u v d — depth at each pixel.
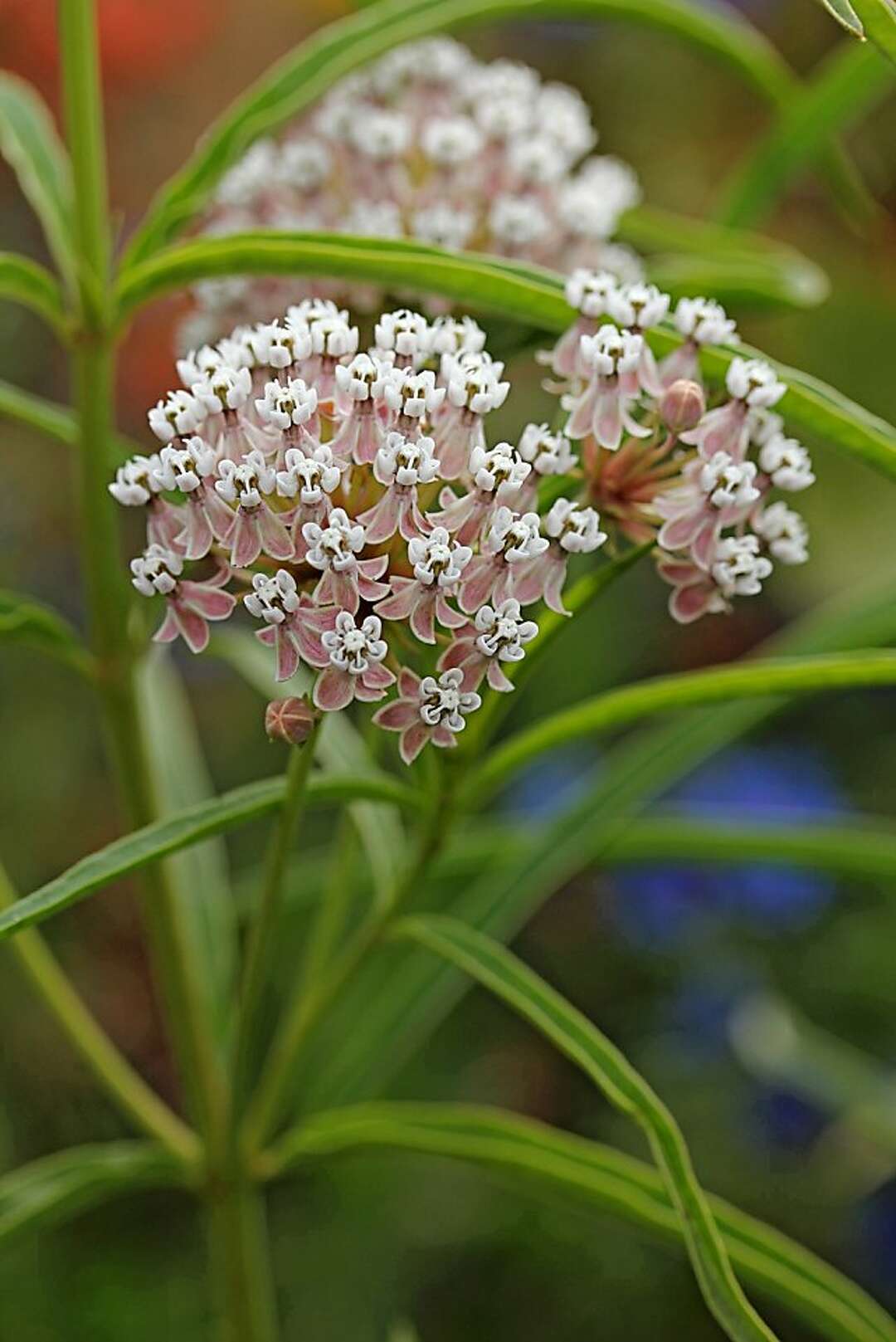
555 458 0.31
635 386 0.31
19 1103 0.61
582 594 0.31
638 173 0.71
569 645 0.64
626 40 0.70
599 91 0.71
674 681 0.32
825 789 0.61
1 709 0.66
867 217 0.41
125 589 0.34
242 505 0.30
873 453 0.32
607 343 0.31
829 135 0.39
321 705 0.30
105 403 0.34
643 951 0.63
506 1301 0.59
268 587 0.30
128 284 0.33
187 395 0.30
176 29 0.68
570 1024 0.32
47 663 0.66
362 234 0.33
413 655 0.31
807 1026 0.53
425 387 0.30
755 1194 0.59
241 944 0.56
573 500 0.32
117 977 0.63
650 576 0.65
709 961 0.61
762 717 0.37
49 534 0.68
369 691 0.30
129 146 0.69
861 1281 0.57
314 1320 0.59
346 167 0.36
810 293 0.37
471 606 0.30
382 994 0.38
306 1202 0.61
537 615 0.33
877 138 0.65
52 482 0.68
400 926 0.34
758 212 0.40
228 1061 0.35
